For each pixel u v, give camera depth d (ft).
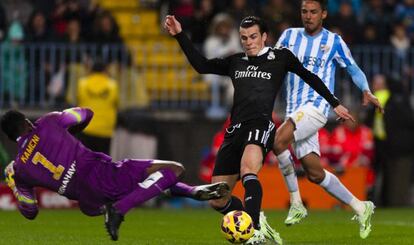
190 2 220.64
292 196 118.32
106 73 190.39
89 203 99.45
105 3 232.73
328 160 197.16
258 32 104.99
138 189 96.99
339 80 205.67
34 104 200.64
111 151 194.80
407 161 200.54
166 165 98.94
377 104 118.32
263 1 222.48
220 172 104.58
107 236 124.06
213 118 205.98
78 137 190.08
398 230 136.15
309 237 124.57
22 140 98.58
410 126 198.39
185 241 117.70
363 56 209.67
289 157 116.26
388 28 219.41
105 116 189.88
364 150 198.39
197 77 207.21
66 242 114.11
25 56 201.05
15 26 203.82
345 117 106.01
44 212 174.40
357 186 197.98
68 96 200.13
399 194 201.05
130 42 224.53
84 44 201.87
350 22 213.87
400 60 210.38
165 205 197.98
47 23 209.36
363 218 118.21
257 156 100.32
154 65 207.21
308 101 116.06
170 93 207.41
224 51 204.74
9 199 185.88
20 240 116.16
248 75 104.42
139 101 203.51
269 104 103.14
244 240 96.02
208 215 169.78
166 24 106.93
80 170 98.22
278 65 104.73
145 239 121.39
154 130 203.00
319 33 118.01
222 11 212.64
